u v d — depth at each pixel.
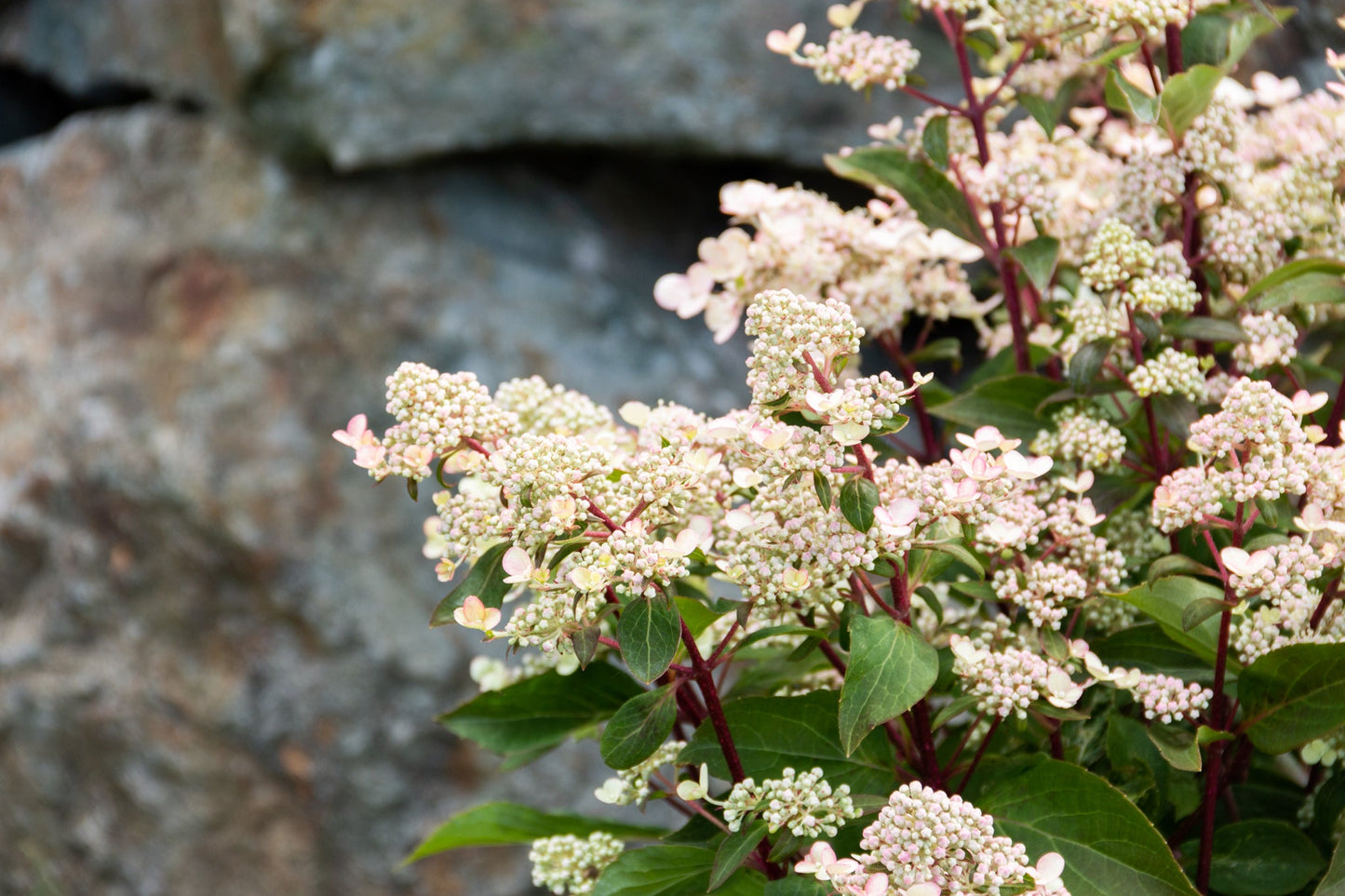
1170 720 1.33
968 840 1.28
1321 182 1.43
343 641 2.82
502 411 1.33
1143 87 1.42
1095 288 1.41
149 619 2.91
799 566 1.33
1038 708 1.34
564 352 2.93
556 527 1.30
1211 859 1.38
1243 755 1.39
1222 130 1.43
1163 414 1.40
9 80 3.64
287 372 2.94
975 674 1.34
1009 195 1.44
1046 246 1.43
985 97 1.50
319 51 2.90
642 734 1.33
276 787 2.84
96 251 3.17
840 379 1.33
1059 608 1.37
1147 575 1.39
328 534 2.85
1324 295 1.42
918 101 2.93
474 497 1.34
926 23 2.92
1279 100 1.50
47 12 3.46
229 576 2.86
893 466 1.33
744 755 1.37
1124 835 1.32
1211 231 1.43
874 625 1.32
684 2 2.94
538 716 1.44
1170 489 1.33
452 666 2.82
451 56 2.90
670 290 1.47
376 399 2.90
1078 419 1.41
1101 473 1.44
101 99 3.43
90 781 2.94
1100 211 1.45
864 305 1.47
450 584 2.86
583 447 1.31
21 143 3.62
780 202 1.47
